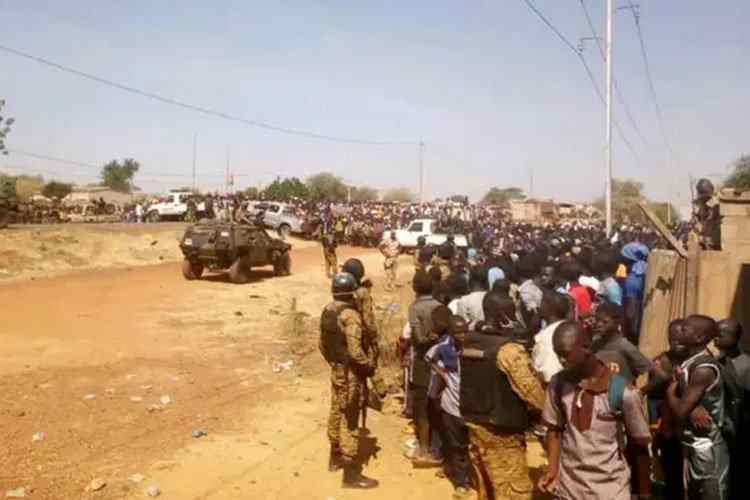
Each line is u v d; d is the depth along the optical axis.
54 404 8.67
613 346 5.40
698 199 8.18
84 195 83.81
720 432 4.67
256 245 22.50
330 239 24.39
